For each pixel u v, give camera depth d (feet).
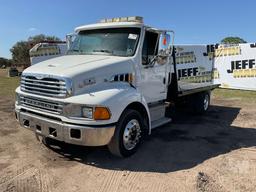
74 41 20.53
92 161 16.11
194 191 12.79
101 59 17.04
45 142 18.49
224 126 24.93
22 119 16.39
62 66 15.64
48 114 14.84
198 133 22.49
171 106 26.89
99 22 20.29
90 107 13.98
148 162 16.10
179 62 26.09
